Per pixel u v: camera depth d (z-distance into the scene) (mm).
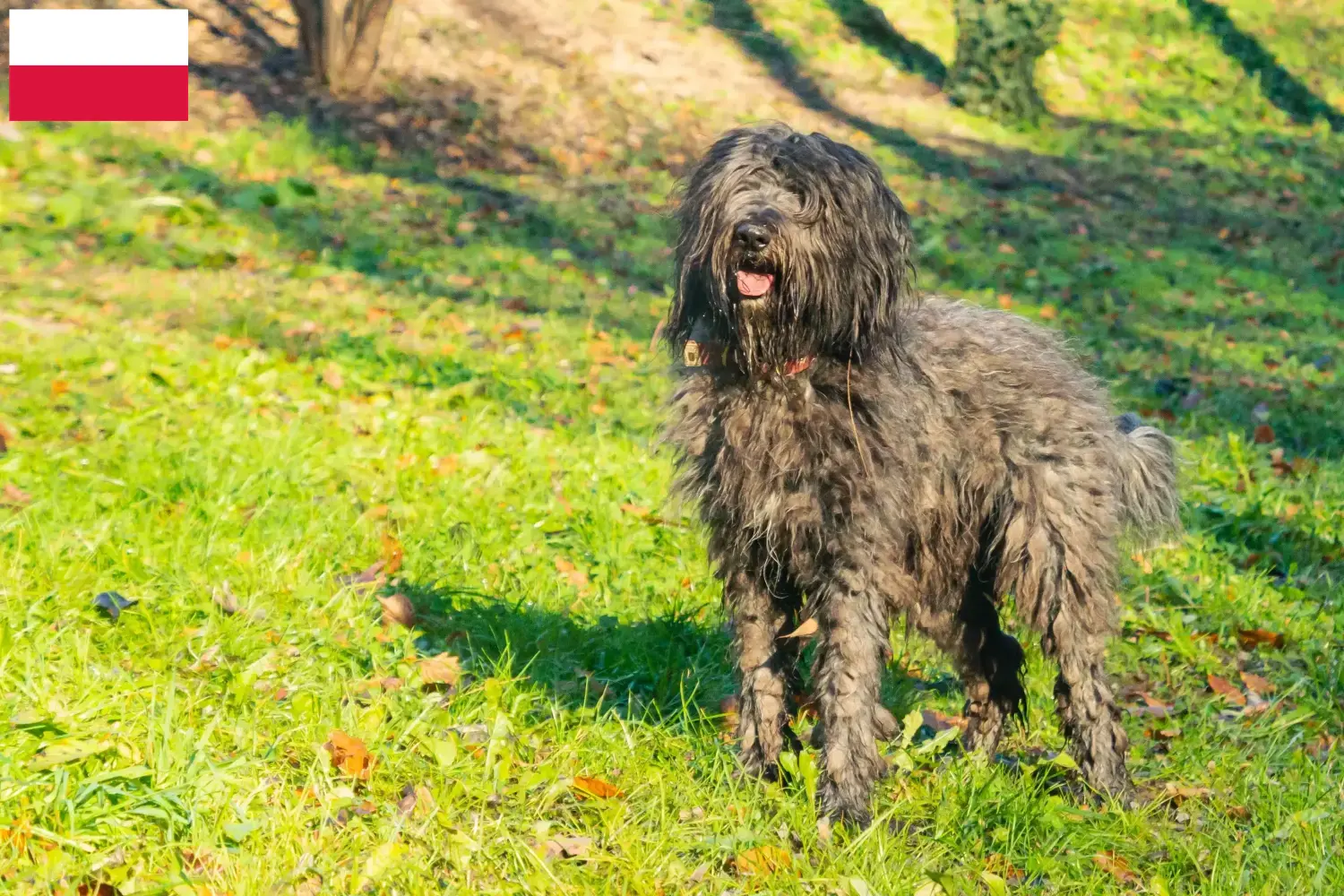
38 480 5836
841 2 20641
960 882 3900
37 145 12086
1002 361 4680
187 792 3648
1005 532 4652
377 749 4117
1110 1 22641
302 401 7613
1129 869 4219
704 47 18656
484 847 3752
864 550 4250
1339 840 4332
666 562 6379
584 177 14523
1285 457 9242
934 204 15188
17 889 3213
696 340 4371
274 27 16406
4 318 8289
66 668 4219
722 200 4172
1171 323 12477
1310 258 15570
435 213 12469
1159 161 18359
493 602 5531
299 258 10773
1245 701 5676
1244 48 22078
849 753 4223
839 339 4227
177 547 5309
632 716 4746
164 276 9758
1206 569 6996
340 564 5625
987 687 5059
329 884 3477
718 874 3859
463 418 7816
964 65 18844
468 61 16625
